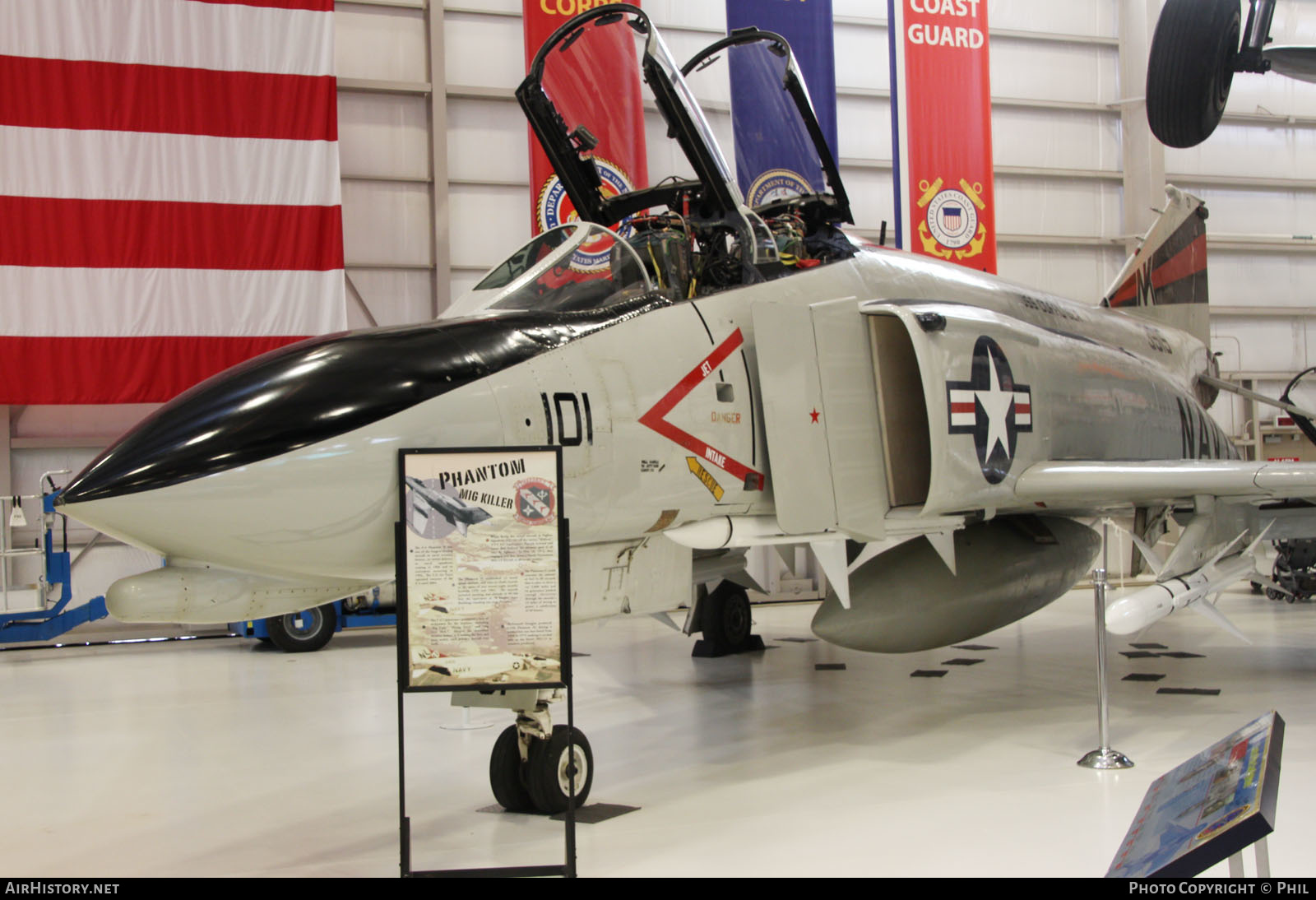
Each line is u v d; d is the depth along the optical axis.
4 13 9.15
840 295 4.89
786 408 4.34
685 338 4.14
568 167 4.96
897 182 11.43
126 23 9.41
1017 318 6.14
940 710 5.75
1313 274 14.34
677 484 3.99
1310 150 14.37
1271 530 6.19
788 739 5.12
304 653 8.89
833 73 11.62
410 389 3.29
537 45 10.68
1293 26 13.45
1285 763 4.34
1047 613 10.46
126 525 2.91
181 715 6.17
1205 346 9.28
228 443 3.01
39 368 9.12
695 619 8.12
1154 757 4.56
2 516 9.73
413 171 11.04
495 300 3.95
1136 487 4.99
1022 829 3.51
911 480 4.93
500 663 3.02
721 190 4.62
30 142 9.17
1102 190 13.48
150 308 9.38
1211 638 8.56
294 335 9.74
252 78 9.72
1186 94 3.48
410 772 4.62
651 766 4.63
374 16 10.94
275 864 3.38
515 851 3.41
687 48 11.88
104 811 4.12
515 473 3.06
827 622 5.70
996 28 13.08
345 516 3.13
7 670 8.23
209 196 9.57
